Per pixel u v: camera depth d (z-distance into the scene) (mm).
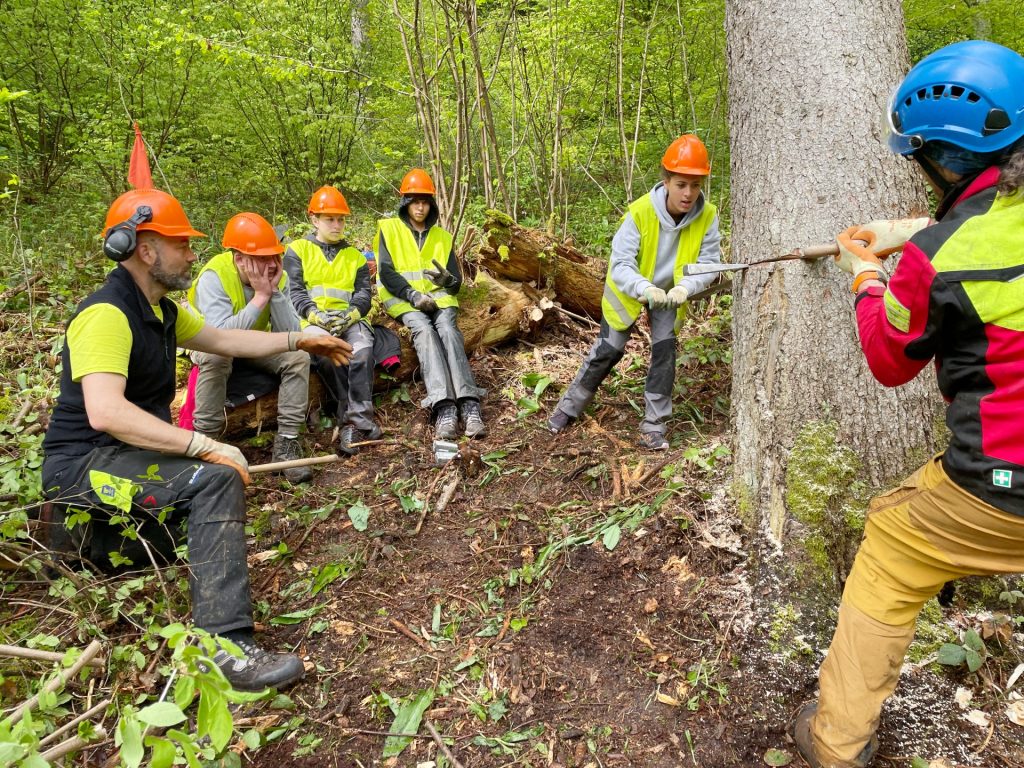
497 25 6301
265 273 3395
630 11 6707
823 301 2254
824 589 2182
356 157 8555
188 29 6125
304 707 2178
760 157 2428
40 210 7059
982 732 1869
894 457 2217
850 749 1708
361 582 2734
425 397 4090
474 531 2963
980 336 1414
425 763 1963
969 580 2180
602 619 2367
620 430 3607
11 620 2428
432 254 4113
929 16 6598
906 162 2297
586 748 1963
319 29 7617
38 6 7188
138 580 2312
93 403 2252
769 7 2379
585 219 7020
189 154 8094
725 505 2592
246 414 3729
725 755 1901
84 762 1953
